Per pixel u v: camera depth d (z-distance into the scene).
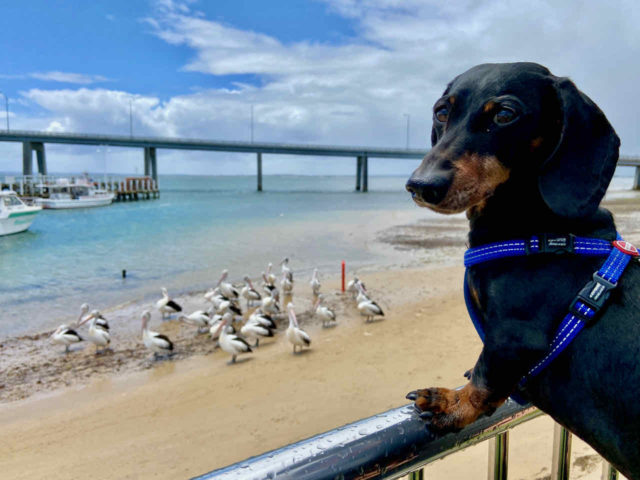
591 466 1.42
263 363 3.31
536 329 0.37
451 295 5.02
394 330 3.88
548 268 0.38
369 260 7.42
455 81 0.47
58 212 16.78
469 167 0.40
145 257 7.89
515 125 0.40
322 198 26.88
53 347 3.76
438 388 0.40
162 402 2.77
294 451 0.33
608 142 0.39
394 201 23.58
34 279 6.32
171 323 4.38
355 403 2.63
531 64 0.42
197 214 15.73
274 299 4.73
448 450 0.40
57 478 2.06
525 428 1.90
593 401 0.36
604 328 0.36
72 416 2.64
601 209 0.43
